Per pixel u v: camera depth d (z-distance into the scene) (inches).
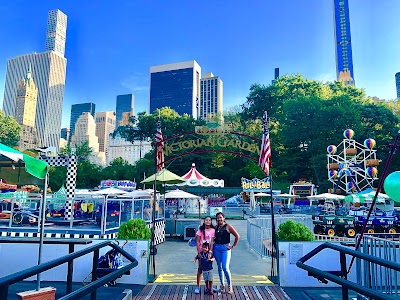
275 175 2317.9
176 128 2573.8
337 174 1589.6
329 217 768.3
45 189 233.1
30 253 317.1
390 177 239.8
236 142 443.2
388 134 2128.4
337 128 2151.8
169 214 781.3
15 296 248.4
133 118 2974.9
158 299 247.8
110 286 284.5
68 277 198.4
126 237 314.8
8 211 568.4
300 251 298.4
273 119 2815.0
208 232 265.6
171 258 443.8
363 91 2869.1
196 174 812.6
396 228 759.7
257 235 482.6
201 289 274.1
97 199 475.8
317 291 257.4
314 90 2765.7
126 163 3034.0
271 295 261.7
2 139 3622.0
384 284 253.6
